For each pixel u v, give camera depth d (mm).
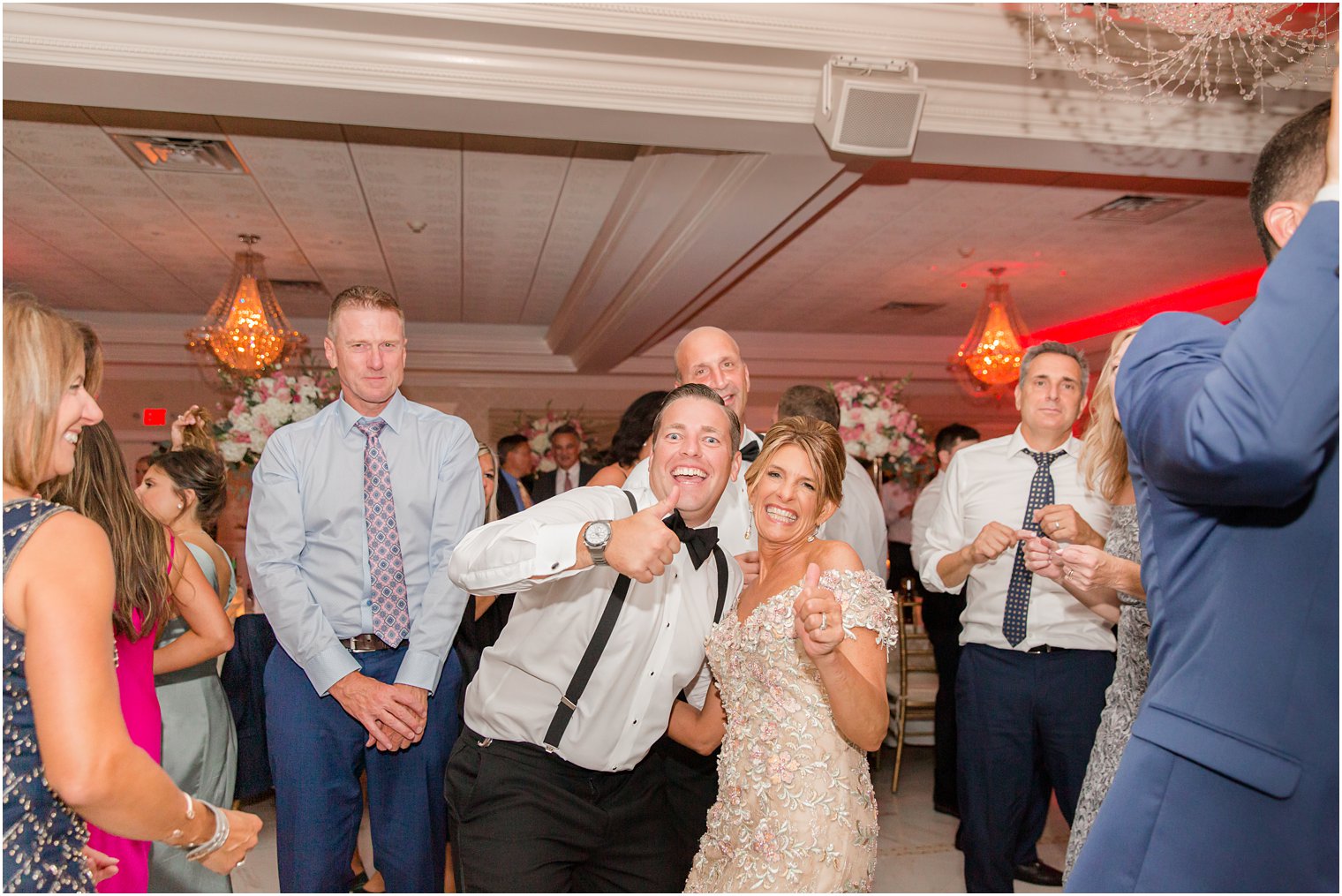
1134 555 2061
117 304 8430
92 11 2947
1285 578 939
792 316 9305
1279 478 860
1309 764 918
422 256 6965
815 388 2955
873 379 10703
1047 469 2908
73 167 5055
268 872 3555
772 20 3260
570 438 7086
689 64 3402
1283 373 833
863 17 3314
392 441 2484
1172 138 3791
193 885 2305
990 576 2865
